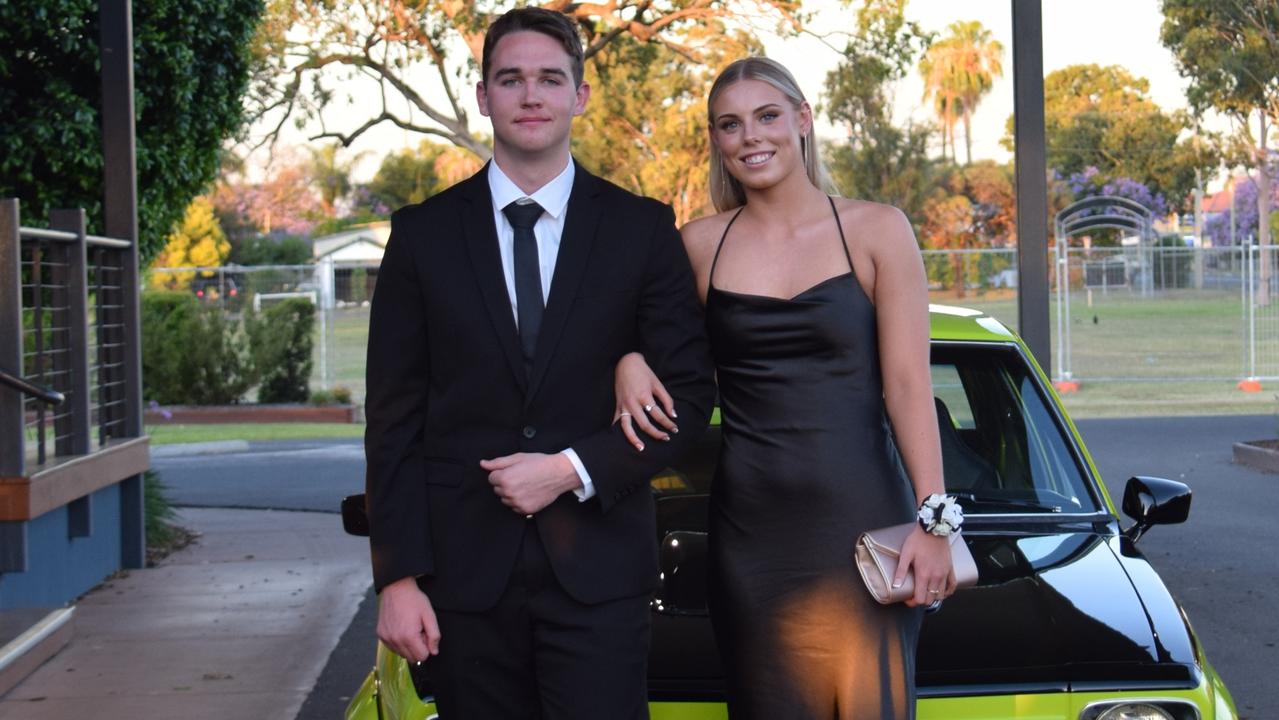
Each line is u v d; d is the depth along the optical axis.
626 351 2.81
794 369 2.87
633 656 2.75
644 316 2.82
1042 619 3.17
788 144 2.94
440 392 2.78
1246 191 57.50
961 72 51.97
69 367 7.78
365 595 7.86
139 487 8.80
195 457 15.61
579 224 2.80
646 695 2.80
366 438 2.80
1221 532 9.30
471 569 2.73
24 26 9.38
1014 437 4.05
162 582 8.35
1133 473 12.07
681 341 2.82
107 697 5.84
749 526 2.88
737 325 2.90
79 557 7.98
